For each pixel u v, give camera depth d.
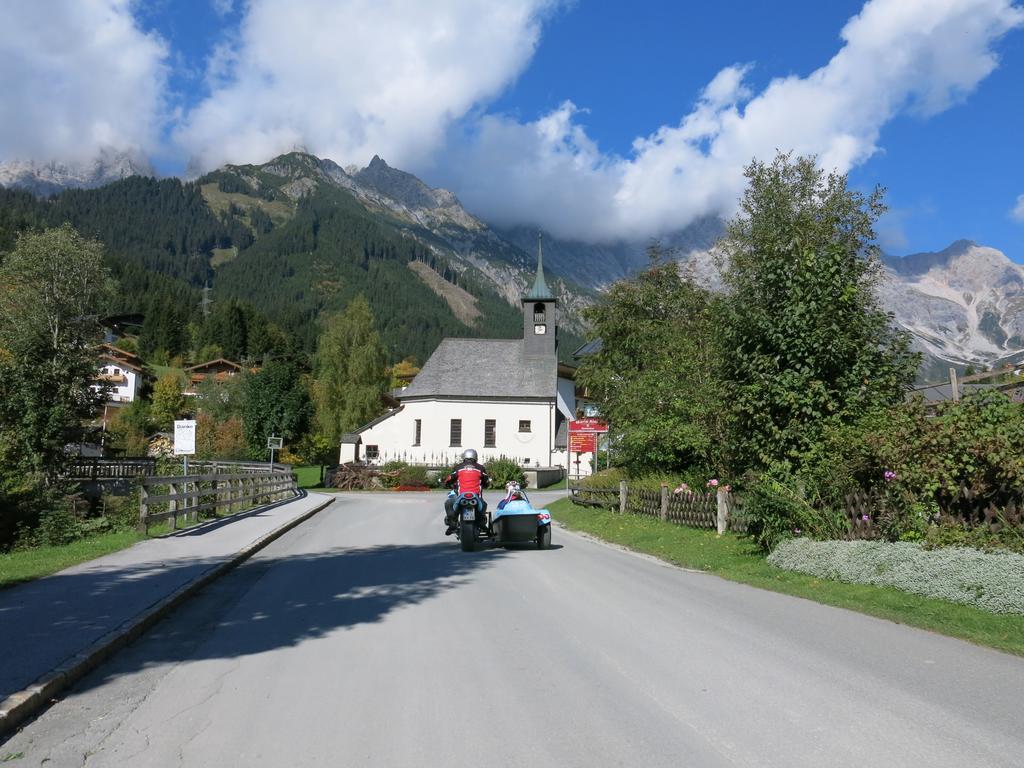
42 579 10.73
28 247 48.66
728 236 27.11
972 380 16.08
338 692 5.86
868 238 25.52
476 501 15.51
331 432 69.06
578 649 7.09
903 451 10.77
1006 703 5.42
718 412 18.97
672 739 4.76
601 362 33.94
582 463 58.84
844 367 13.20
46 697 5.71
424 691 5.85
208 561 12.61
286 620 8.62
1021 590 7.93
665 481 21.38
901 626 8.06
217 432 56.75
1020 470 9.23
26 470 24.28
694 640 7.43
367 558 14.28
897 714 5.18
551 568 12.80
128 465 32.72
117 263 166.88
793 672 6.26
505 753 4.58
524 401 57.09
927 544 9.88
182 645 7.51
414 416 58.09
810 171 26.12
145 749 4.75
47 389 26.00
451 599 9.80
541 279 60.28
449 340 60.28
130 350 134.00
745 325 13.80
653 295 33.16
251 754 4.64
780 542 12.40
